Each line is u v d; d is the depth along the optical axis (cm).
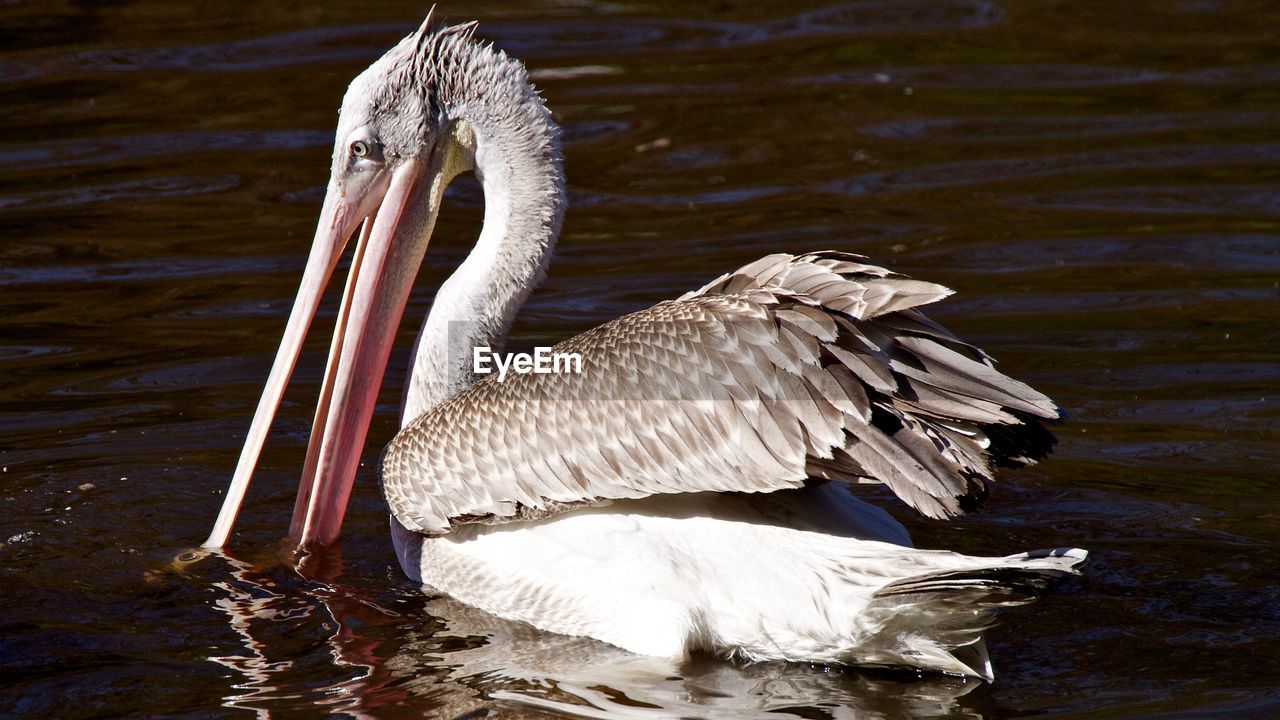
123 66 2295
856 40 2428
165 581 1026
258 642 938
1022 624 932
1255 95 2123
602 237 1705
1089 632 918
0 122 2083
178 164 1944
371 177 1122
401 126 1112
